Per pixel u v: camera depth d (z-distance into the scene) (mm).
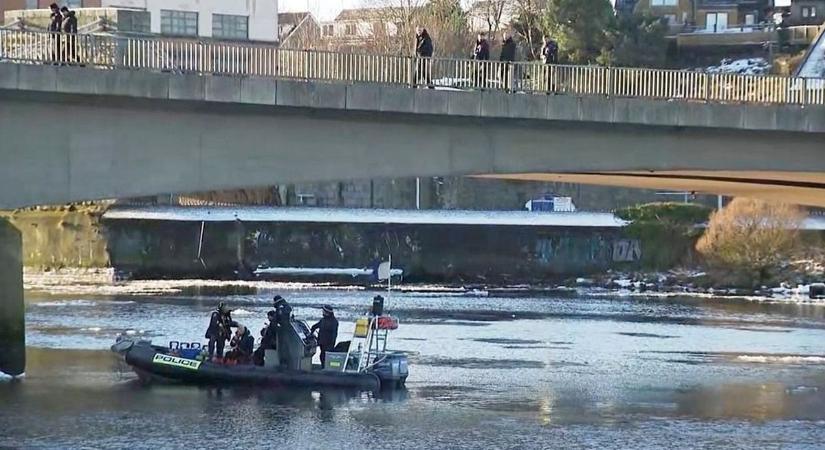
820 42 198750
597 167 85688
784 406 80500
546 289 185375
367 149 82000
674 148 86625
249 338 85312
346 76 80312
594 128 85188
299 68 79688
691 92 84938
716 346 112500
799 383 90125
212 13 178000
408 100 80500
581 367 97125
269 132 80438
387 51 190000
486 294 173500
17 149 77188
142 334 113000
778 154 88000
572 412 77250
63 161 77750
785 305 158875
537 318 136375
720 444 69188
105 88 76375
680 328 127938
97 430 69312
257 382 82375
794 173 90188
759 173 90812
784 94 86188
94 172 78062
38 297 154875
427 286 189750
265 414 74375
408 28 189250
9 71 75188
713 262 189125
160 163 78938
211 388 81938
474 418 74750
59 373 87000
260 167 80438
